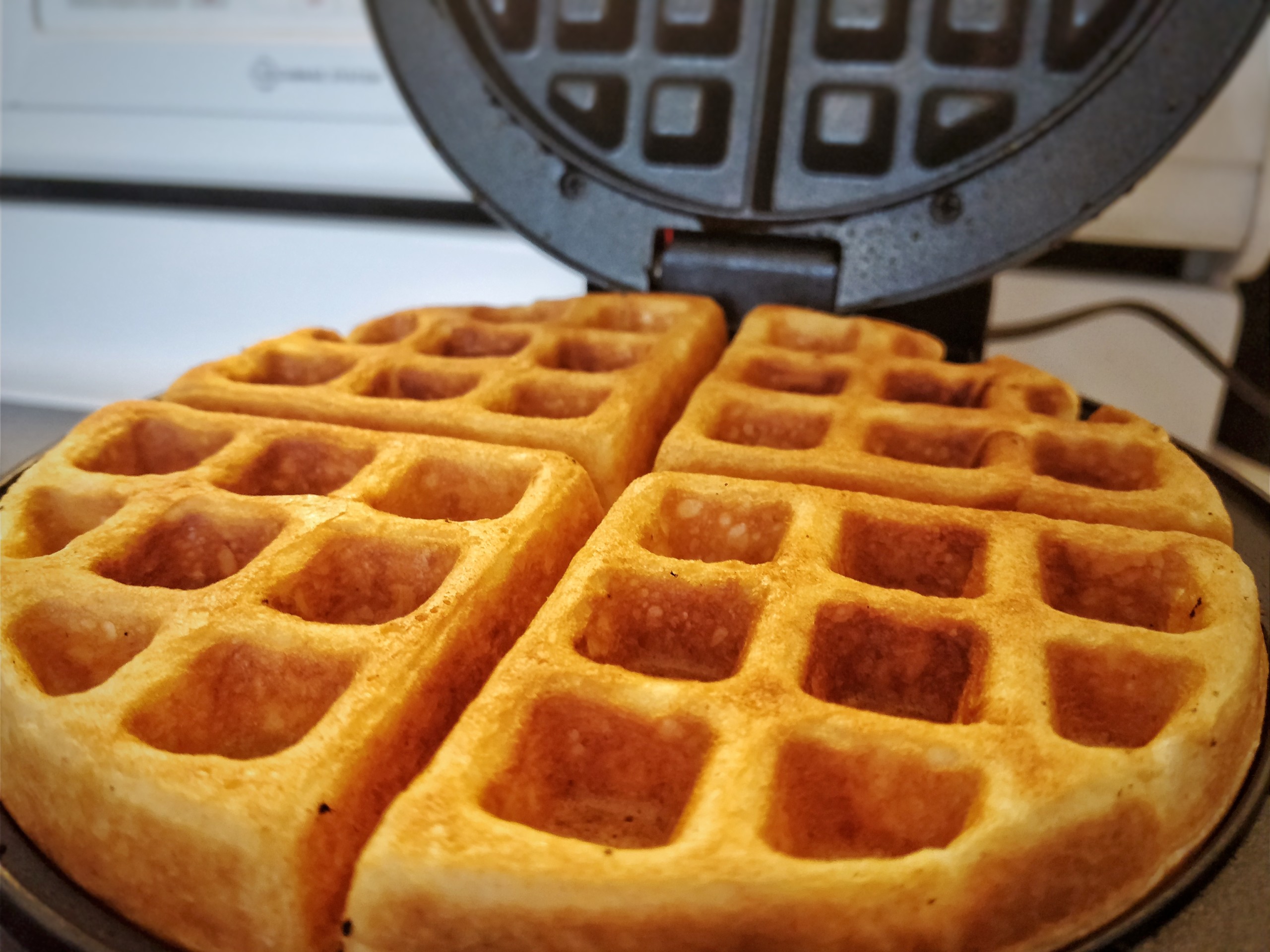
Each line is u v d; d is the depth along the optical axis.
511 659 0.11
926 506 0.14
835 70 0.21
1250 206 0.28
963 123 0.21
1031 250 0.21
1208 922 0.10
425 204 0.34
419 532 0.14
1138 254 0.31
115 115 0.33
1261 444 0.31
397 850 0.09
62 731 0.10
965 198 0.21
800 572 0.13
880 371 0.19
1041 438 0.17
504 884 0.09
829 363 0.20
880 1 0.21
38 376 0.37
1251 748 0.11
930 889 0.09
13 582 0.13
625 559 0.13
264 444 0.16
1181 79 0.19
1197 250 0.30
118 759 0.10
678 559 0.14
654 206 0.22
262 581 0.13
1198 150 0.28
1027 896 0.09
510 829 0.09
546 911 0.09
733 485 0.15
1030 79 0.20
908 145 0.21
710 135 0.22
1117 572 0.14
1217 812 0.11
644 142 0.22
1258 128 0.28
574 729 0.11
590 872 0.09
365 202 0.35
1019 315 0.31
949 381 0.19
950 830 0.10
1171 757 0.10
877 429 0.17
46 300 0.36
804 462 0.16
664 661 0.13
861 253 0.22
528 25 0.22
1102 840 0.10
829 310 0.22
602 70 0.22
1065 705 0.12
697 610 0.13
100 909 0.10
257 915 0.10
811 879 0.09
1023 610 0.12
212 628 0.12
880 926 0.09
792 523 0.14
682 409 0.20
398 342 0.21
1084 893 0.10
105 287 0.36
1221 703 0.11
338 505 0.14
